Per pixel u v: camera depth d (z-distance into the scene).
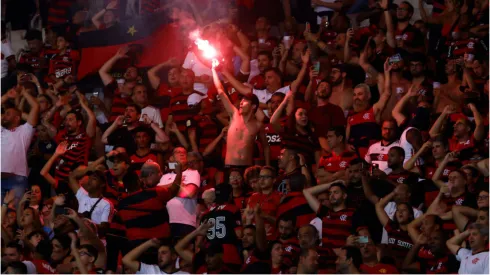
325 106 25.95
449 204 22.78
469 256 20.95
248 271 21.89
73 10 33.78
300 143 25.56
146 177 22.98
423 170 24.28
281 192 23.47
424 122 25.45
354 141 25.69
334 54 28.39
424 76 26.67
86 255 22.77
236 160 25.00
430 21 29.55
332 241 22.25
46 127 28.36
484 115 25.98
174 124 27.58
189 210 23.33
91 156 27.89
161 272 21.80
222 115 27.33
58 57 32.09
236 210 22.69
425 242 21.52
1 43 34.50
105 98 30.41
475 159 24.55
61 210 24.39
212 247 22.06
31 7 34.62
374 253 21.30
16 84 32.44
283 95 26.42
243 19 30.78
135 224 22.28
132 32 31.06
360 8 30.20
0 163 27.34
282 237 22.44
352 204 22.53
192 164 24.86
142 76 29.69
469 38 28.28
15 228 25.38
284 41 29.12
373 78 27.14
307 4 30.91
